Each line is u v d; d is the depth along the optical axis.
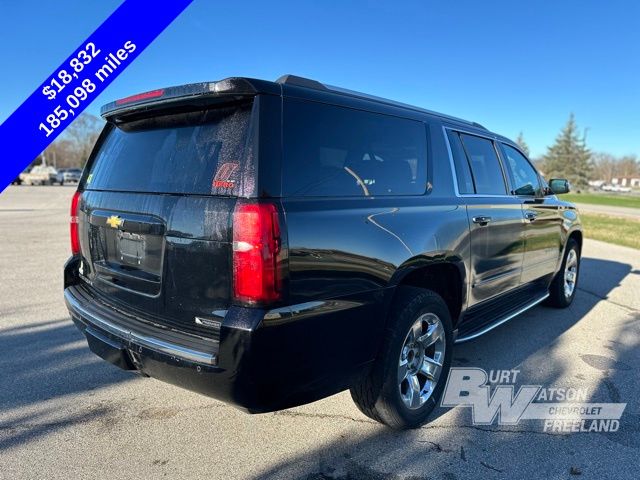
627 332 4.96
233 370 2.11
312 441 2.88
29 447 2.74
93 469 2.55
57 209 19.16
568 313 5.67
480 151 3.98
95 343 2.78
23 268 7.53
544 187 5.12
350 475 2.56
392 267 2.70
